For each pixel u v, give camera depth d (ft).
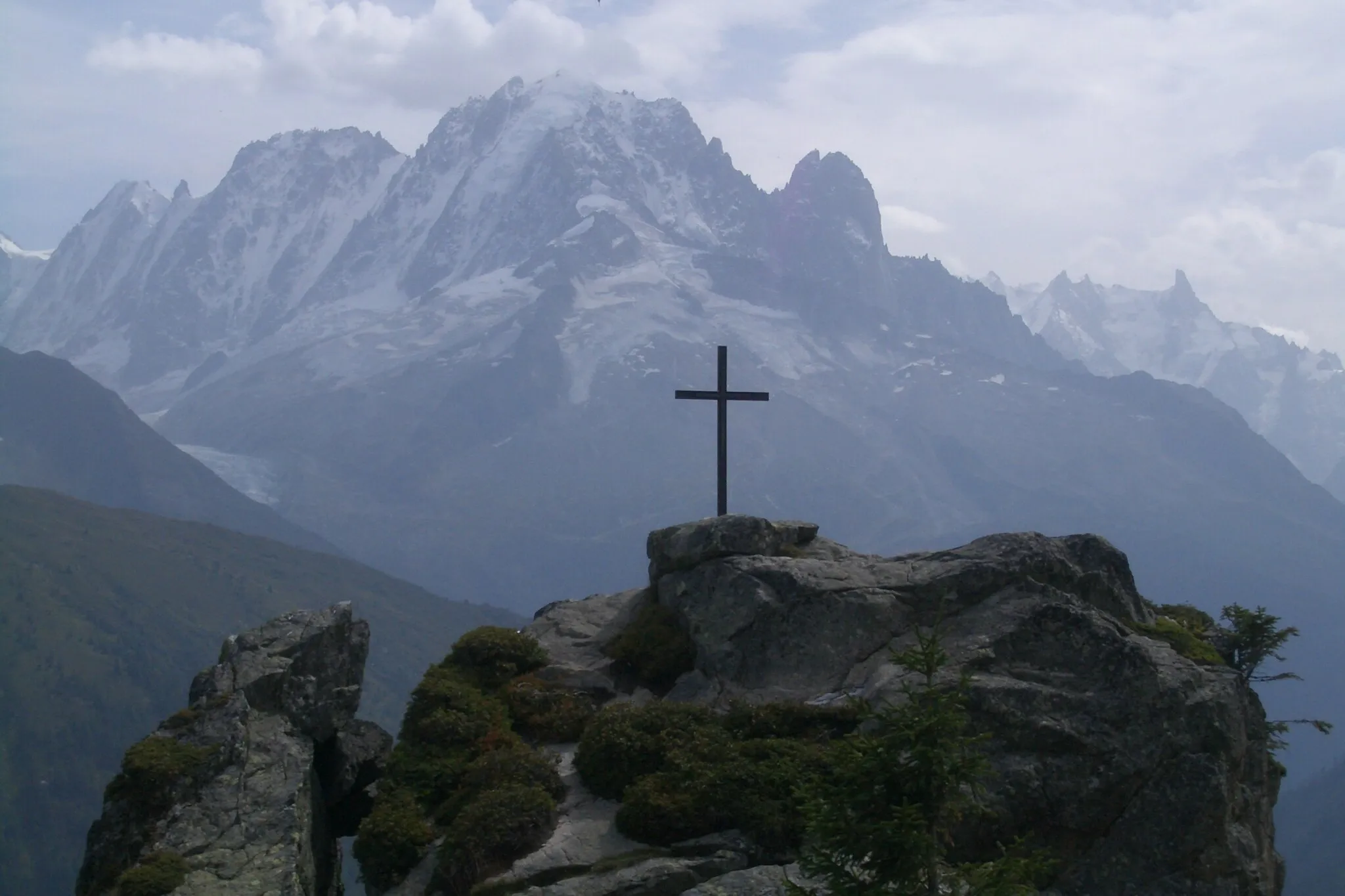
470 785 79.51
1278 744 88.48
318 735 85.56
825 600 88.89
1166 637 87.97
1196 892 73.77
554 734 87.71
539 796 75.87
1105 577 89.97
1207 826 74.38
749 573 92.53
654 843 72.59
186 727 82.99
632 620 99.86
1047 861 60.29
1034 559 88.28
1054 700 78.23
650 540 102.89
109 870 73.92
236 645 88.99
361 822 79.82
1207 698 77.92
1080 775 75.97
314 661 87.76
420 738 85.46
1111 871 74.69
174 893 69.46
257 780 78.74
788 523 101.65
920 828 55.67
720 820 72.59
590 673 93.97
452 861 72.90
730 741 78.59
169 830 75.05
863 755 58.65
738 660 89.04
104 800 78.48
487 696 90.84
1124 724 77.25
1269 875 80.33
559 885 69.21
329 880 82.99
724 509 108.17
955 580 87.76
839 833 56.90
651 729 80.48
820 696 84.17
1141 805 75.46
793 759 75.51
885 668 82.58
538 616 106.01
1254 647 95.91
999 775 75.92
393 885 75.46
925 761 56.75
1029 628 82.79
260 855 72.79
